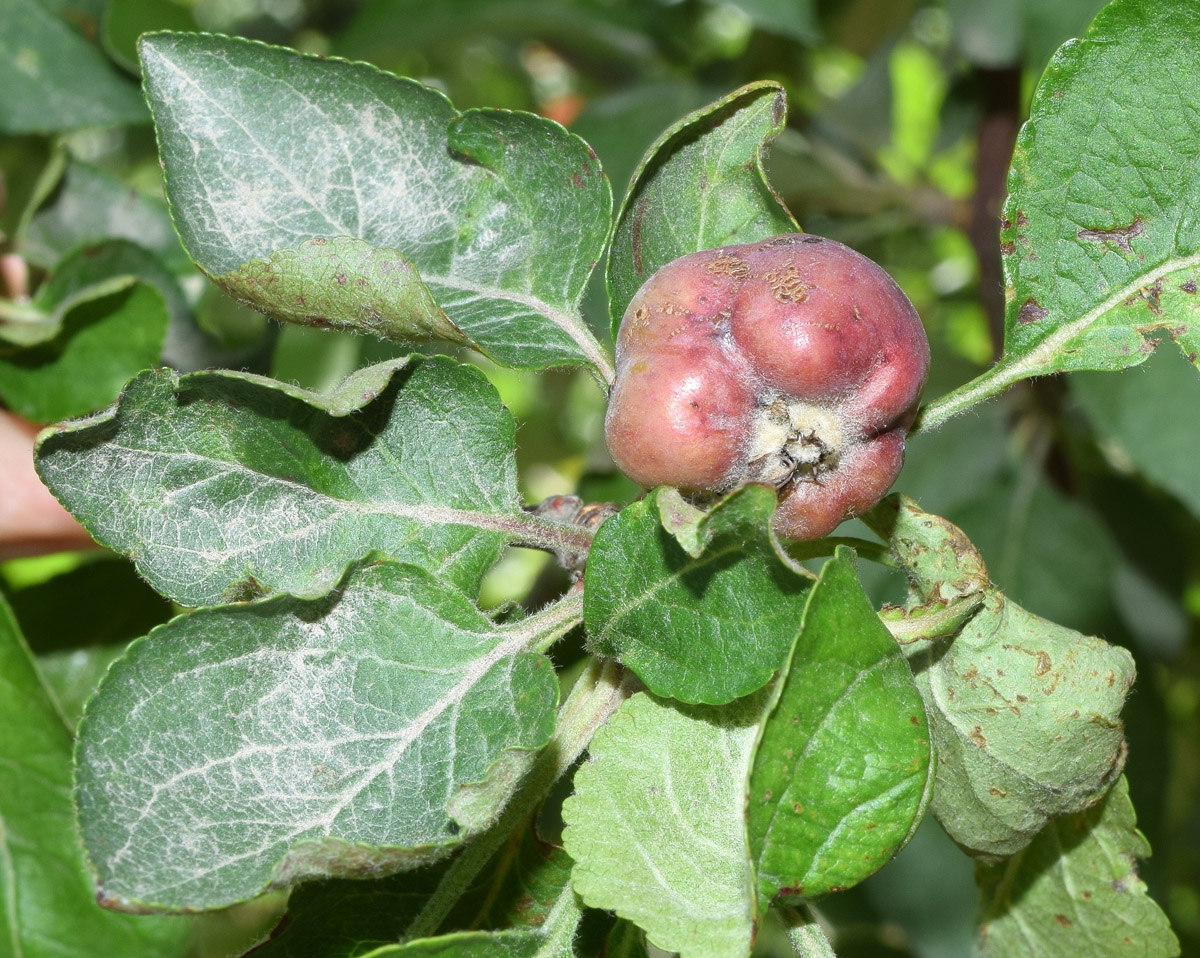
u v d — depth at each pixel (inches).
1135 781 19.1
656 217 12.0
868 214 21.0
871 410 10.8
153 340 14.8
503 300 12.1
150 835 10.4
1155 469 16.7
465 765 11.0
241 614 10.8
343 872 10.2
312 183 12.1
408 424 11.4
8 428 17.5
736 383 10.8
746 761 11.0
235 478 11.2
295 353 20.8
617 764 11.0
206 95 12.0
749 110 11.8
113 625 15.4
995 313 19.2
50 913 13.6
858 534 18.6
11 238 16.1
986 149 19.7
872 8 24.9
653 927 10.5
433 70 29.2
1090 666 11.4
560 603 11.4
